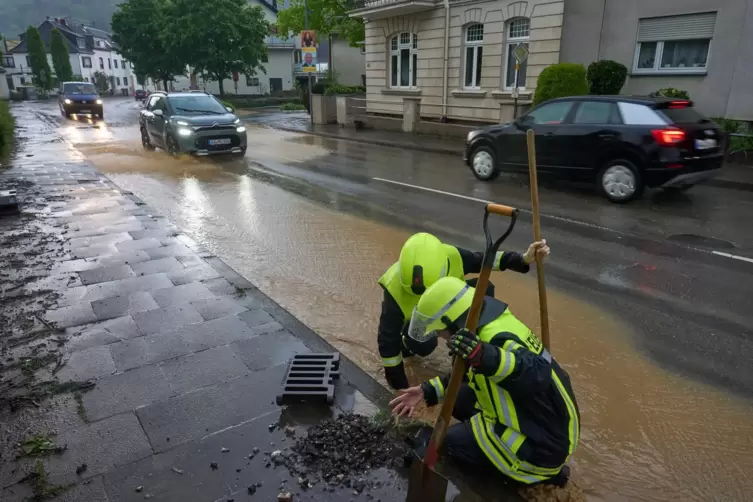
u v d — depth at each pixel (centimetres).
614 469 298
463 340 221
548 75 1348
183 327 424
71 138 1805
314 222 765
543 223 760
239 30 3594
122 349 389
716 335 443
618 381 379
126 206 809
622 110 875
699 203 868
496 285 543
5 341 399
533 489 271
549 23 1497
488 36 1684
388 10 1877
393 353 344
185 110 1350
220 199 908
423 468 245
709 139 843
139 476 268
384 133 1936
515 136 1000
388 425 310
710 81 1219
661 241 675
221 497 255
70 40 7181
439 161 1352
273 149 1578
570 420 246
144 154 1437
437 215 805
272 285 538
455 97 1842
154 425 307
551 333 446
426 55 1911
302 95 2973
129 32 3741
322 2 2888
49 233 667
